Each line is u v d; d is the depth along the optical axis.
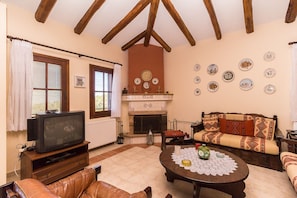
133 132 4.50
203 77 4.29
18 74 2.44
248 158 2.94
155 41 4.66
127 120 4.68
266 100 3.42
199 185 1.78
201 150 2.21
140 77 4.73
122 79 4.63
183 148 2.63
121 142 4.28
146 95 4.58
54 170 2.34
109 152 3.61
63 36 3.20
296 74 2.97
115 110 4.18
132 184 2.33
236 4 3.10
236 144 3.01
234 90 3.82
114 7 3.18
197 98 4.40
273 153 2.68
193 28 3.90
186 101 4.60
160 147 3.96
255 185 2.27
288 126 3.18
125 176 2.54
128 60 4.74
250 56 3.60
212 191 2.19
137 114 4.51
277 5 2.98
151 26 3.74
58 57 3.12
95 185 1.56
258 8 3.10
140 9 3.23
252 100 3.59
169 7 3.17
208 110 4.22
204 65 4.26
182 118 4.69
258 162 2.85
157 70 4.82
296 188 1.67
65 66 3.26
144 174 2.61
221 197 2.06
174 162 2.09
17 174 2.56
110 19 3.46
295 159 2.17
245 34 3.65
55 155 2.54
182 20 3.63
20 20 2.59
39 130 2.22
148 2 3.14
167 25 3.96
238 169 1.89
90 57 3.66
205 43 4.23
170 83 4.89
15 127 2.43
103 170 2.74
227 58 3.91
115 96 4.18
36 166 2.27
